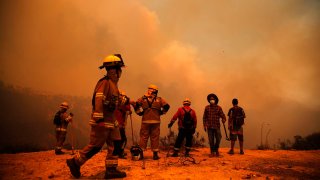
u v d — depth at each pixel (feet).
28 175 20.08
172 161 26.63
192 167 22.95
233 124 34.68
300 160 29.86
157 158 27.53
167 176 19.21
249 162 27.32
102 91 17.35
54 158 28.19
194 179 18.57
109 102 17.56
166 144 39.29
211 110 32.63
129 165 23.50
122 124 27.55
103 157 28.30
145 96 28.27
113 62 18.52
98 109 16.98
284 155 34.22
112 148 18.40
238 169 22.82
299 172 22.56
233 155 33.24
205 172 20.95
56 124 32.01
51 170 21.56
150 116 27.68
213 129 32.37
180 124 30.32
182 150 36.76
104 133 17.49
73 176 19.03
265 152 37.17
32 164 24.25
